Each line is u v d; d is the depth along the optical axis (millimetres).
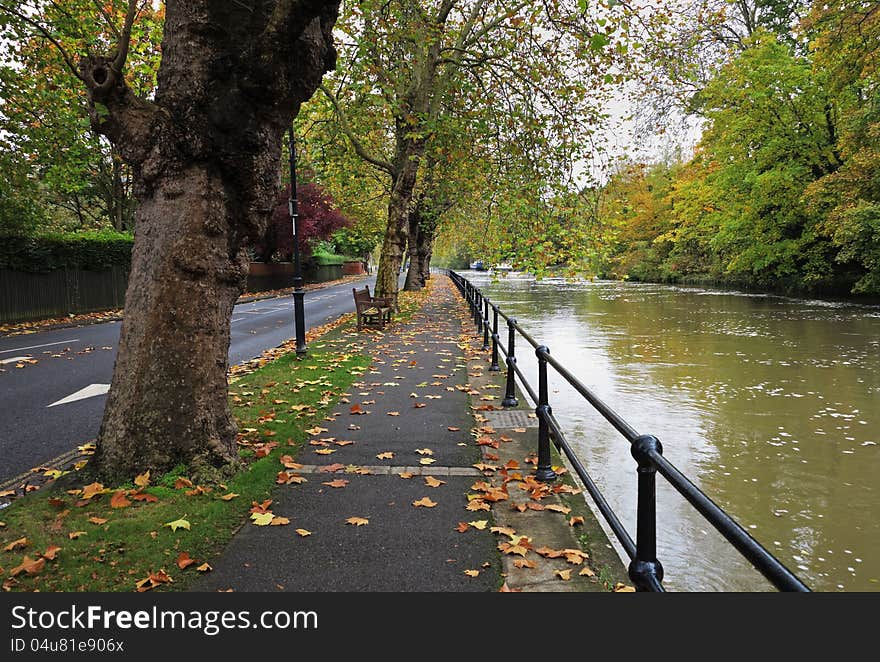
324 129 18766
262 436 5840
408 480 4781
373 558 3473
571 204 10734
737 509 5195
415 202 26781
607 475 5723
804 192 25531
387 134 23047
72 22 10281
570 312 24344
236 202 4945
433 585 3174
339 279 63344
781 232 29469
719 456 6539
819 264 28047
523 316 22656
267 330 16531
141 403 4605
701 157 33094
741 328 18141
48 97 12664
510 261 10562
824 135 26953
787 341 15320
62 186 15391
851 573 4102
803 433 7367
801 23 21125
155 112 4605
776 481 5809
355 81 13898
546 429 4875
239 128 4680
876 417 8062
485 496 4340
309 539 3709
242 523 3938
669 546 4434
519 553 3492
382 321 15195
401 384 8531
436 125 13000
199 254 4715
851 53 19953
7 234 18141
